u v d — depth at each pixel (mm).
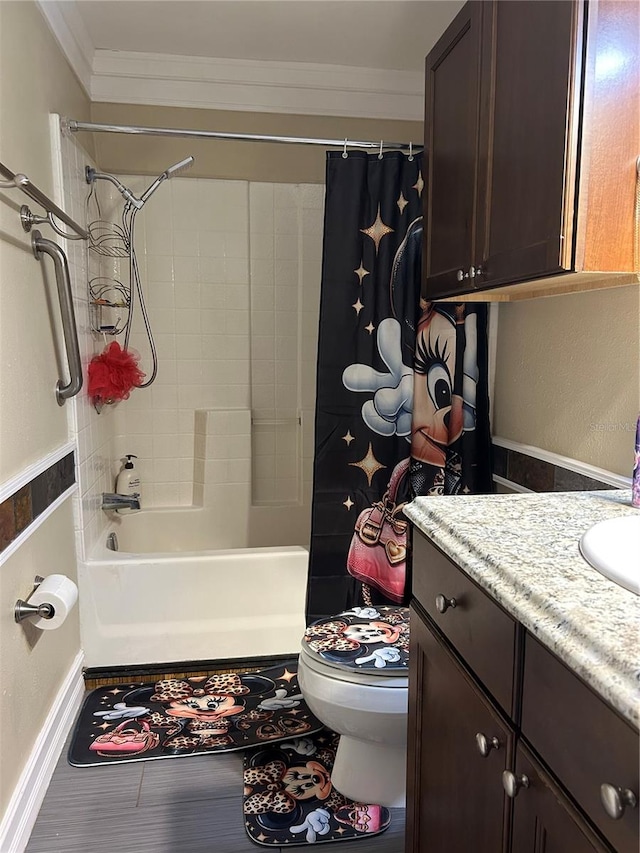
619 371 1595
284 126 2727
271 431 3059
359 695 1488
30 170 1765
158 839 1535
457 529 1114
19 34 1670
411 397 2186
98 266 2623
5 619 1459
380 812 1626
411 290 2152
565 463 1805
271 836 1542
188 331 2922
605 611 776
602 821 694
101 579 2213
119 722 1996
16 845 1457
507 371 2201
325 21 2230
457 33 1690
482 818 997
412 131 2801
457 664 1080
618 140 1230
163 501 3008
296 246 2939
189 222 2846
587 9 1185
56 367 1956
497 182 1489
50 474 1814
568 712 761
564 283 1528
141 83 2584
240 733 1938
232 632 2316
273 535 3025
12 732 1499
